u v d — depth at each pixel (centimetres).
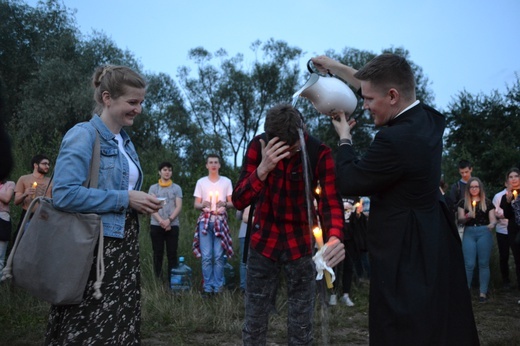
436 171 219
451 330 213
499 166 2323
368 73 226
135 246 249
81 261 222
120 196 236
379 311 211
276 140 274
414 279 207
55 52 2552
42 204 228
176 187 721
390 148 210
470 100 2744
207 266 649
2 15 2536
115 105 250
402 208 215
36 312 540
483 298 679
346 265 653
